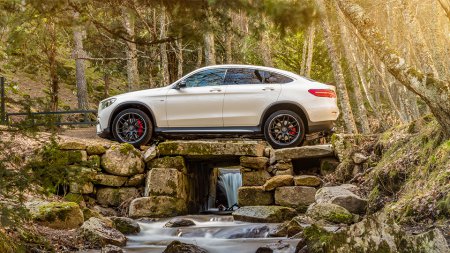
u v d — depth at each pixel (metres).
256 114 12.20
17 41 5.76
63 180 5.50
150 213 10.84
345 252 5.25
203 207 13.32
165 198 11.00
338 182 11.42
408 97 15.73
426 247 4.93
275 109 12.21
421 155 9.19
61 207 8.16
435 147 8.83
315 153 11.82
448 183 7.53
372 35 7.86
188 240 8.21
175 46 23.05
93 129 19.53
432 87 7.86
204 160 12.59
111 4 6.16
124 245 7.76
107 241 7.51
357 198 9.66
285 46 22.44
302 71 20.17
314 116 11.99
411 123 10.64
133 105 12.66
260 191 11.27
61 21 6.12
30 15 5.57
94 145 11.45
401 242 5.05
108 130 12.70
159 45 21.56
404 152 9.81
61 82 29.95
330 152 11.88
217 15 5.52
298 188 11.05
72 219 8.15
